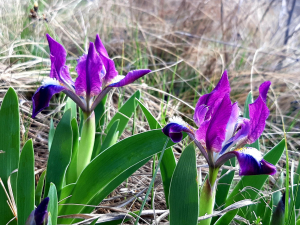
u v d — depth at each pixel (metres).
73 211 0.17
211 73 0.45
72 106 0.23
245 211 0.20
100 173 0.17
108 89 0.19
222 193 0.19
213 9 0.57
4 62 0.34
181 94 0.40
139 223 0.20
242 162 0.14
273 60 0.49
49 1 0.45
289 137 0.34
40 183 0.17
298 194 0.19
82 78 0.18
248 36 0.54
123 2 0.57
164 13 0.57
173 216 0.14
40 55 0.39
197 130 0.15
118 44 0.47
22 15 0.38
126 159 0.17
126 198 0.23
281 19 0.58
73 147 0.19
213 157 0.15
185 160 0.14
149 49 0.46
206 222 0.15
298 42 0.53
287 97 0.41
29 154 0.14
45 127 0.29
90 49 0.17
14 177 0.16
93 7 0.51
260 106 0.14
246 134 0.15
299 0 0.64
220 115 0.14
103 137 0.23
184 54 0.47
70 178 0.19
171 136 0.15
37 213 0.13
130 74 0.18
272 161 0.18
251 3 0.60
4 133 0.15
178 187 0.14
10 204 0.16
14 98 0.15
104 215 0.17
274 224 0.16
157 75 0.42
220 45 0.50
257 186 0.18
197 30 0.53
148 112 0.19
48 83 0.18
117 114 0.23
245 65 0.47
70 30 0.46
